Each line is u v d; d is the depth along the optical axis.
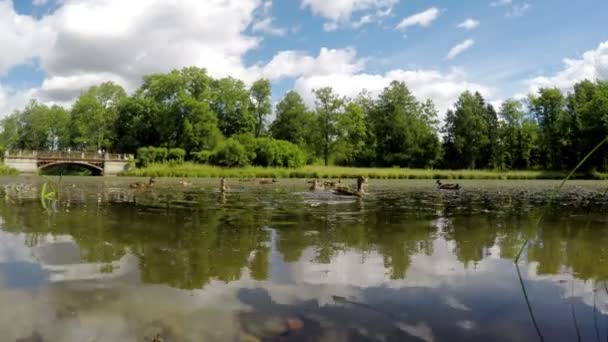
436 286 4.46
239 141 62.91
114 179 40.81
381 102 84.38
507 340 3.16
